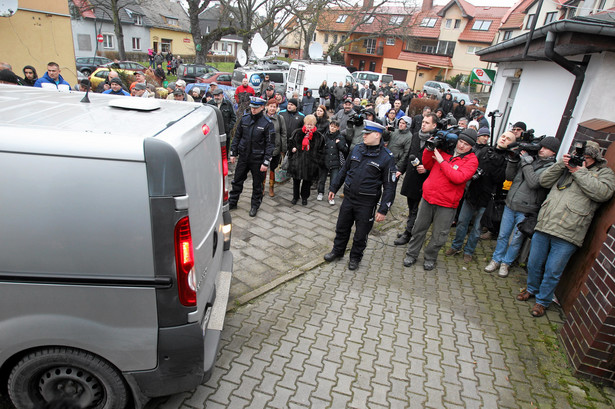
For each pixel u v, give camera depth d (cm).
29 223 180
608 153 366
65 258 185
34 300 190
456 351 327
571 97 533
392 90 1905
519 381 298
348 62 4778
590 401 283
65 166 177
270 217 586
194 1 2462
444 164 412
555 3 620
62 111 221
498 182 466
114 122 208
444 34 4200
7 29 957
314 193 721
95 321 195
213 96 766
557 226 358
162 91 771
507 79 942
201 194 223
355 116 484
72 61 1137
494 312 389
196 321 206
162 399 254
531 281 403
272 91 1030
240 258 454
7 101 234
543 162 414
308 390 272
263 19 2933
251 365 291
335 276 438
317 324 348
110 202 181
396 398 273
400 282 436
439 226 448
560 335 349
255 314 355
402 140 583
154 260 188
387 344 329
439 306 394
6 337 194
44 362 205
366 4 3503
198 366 212
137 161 179
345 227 452
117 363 202
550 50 511
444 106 1439
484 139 474
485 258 510
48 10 1038
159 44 4409
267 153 543
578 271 370
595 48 470
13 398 214
